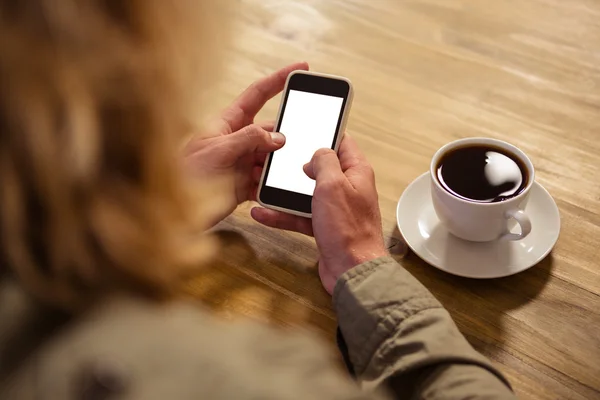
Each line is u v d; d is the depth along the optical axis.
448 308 0.72
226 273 0.76
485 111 0.90
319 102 0.82
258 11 1.07
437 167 0.77
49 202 0.30
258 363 0.34
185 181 0.36
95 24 0.29
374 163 0.86
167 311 0.34
